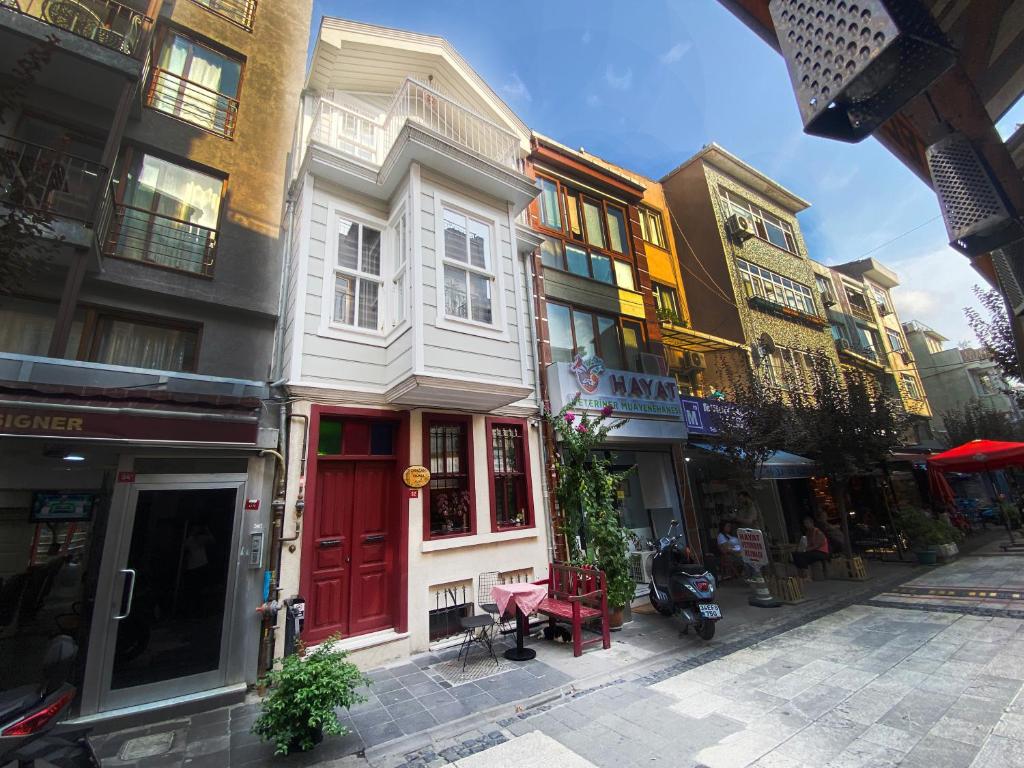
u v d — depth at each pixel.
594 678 5.05
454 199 7.14
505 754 3.70
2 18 5.39
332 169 6.79
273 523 5.50
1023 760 3.11
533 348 8.91
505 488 7.70
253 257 7.05
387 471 6.66
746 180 17.48
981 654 4.94
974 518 16.20
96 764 3.08
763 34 1.42
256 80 8.00
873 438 10.07
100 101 6.41
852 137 1.06
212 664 4.89
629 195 12.29
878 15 0.85
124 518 4.76
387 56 8.44
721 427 9.40
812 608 7.43
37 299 5.60
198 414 4.81
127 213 6.38
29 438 4.24
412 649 5.96
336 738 4.00
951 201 1.37
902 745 3.43
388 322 6.98
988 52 1.49
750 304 15.10
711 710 4.20
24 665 4.29
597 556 6.84
